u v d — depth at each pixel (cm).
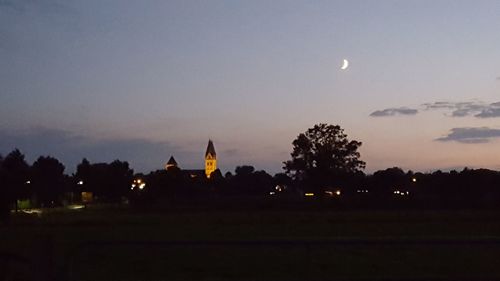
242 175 18712
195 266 2144
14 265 1102
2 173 6309
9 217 6128
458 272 1958
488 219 6247
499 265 2172
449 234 4125
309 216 6881
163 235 4147
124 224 5616
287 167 14388
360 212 8256
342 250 2573
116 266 2070
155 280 1661
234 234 4225
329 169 13988
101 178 15112
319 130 14250
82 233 4359
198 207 10238
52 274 894
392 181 13050
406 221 6022
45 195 11550
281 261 2230
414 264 2198
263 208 10088
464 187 11106
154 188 12375
